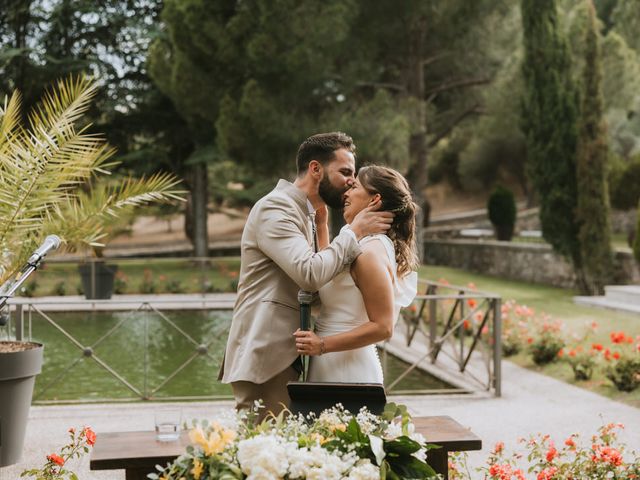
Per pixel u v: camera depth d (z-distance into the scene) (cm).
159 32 1959
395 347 917
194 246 2247
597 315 1109
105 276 1407
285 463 205
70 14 2011
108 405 624
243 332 298
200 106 1694
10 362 435
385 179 283
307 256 271
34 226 464
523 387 693
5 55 1892
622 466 338
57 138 470
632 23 2328
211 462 211
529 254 1625
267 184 2328
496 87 1741
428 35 1728
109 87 2092
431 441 256
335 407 247
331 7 1418
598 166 1313
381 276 267
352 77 1554
